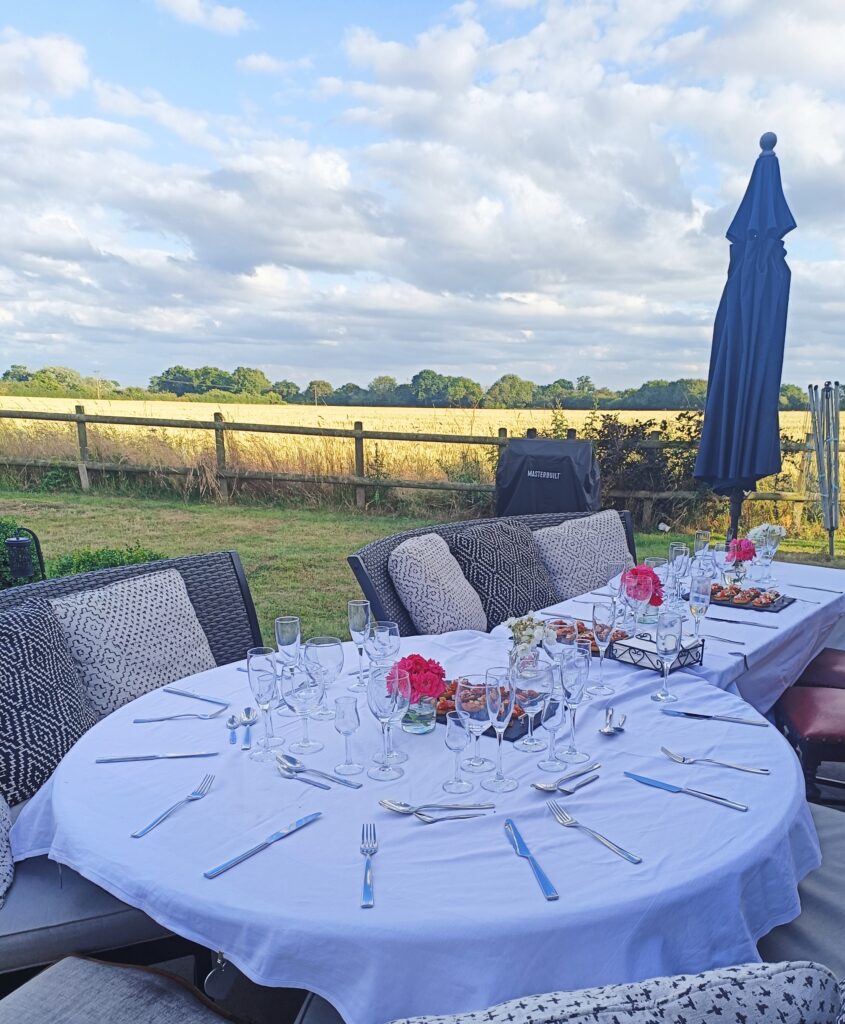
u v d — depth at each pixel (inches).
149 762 61.1
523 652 66.7
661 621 76.2
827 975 26.4
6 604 91.7
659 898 42.6
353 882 44.3
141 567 107.0
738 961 45.5
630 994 25.8
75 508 366.0
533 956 40.1
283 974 40.9
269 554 275.3
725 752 63.1
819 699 105.1
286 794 55.4
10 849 60.6
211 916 42.3
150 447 407.5
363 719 70.5
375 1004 39.7
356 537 309.6
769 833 50.0
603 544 159.5
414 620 119.3
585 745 64.5
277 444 391.5
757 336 182.2
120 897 45.8
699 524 337.4
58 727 77.7
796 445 318.3
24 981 57.3
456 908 41.3
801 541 318.3
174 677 97.1
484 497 366.3
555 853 47.3
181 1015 47.6
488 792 55.6
